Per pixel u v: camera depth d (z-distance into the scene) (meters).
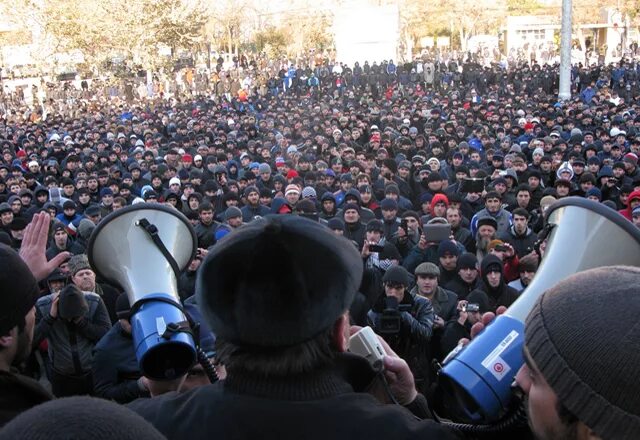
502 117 19.94
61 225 7.94
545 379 1.16
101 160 15.45
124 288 2.15
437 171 11.31
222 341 1.51
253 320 1.38
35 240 2.32
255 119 22.09
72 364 4.71
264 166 12.13
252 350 1.43
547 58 44.28
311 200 9.20
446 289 6.19
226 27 55.91
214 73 39.12
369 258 6.69
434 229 6.81
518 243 7.43
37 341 4.69
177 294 2.14
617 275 1.18
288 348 1.41
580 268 1.74
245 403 1.43
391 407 1.47
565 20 26.25
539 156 12.37
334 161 13.63
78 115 28.31
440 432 1.42
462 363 1.56
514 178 10.91
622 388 1.06
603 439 1.08
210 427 1.43
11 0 37.75
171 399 1.56
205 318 1.46
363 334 1.74
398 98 27.70
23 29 40.06
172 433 1.46
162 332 1.95
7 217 9.15
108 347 3.73
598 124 18.52
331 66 37.78
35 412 0.98
